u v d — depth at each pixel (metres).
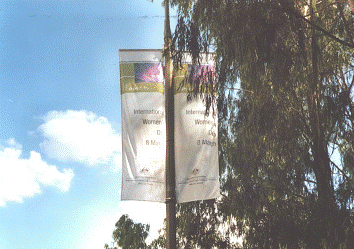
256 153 16.14
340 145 15.66
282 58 12.41
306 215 15.30
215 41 13.91
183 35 13.27
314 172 15.58
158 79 17.45
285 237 15.36
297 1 13.48
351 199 14.24
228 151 17.98
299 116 16.03
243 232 18.84
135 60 17.58
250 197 16.47
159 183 16.62
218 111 14.98
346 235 13.14
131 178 16.58
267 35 12.07
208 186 16.36
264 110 15.10
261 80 14.20
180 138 16.66
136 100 17.23
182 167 16.45
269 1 12.16
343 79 15.59
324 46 15.35
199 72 14.11
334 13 14.98
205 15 12.85
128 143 16.89
